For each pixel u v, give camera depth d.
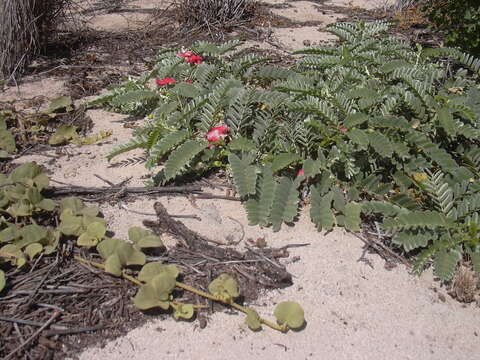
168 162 0.74
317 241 0.69
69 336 0.54
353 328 0.57
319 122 0.78
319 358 0.54
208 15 1.43
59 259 0.62
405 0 1.65
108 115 0.99
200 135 0.84
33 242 0.61
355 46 1.03
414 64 0.97
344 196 0.76
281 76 0.97
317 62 0.97
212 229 0.70
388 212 0.69
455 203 0.72
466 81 0.91
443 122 0.75
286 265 0.65
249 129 0.85
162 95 0.95
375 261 0.66
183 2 1.45
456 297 0.62
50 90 1.06
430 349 0.56
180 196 0.76
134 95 0.93
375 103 0.81
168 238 0.67
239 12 1.48
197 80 0.97
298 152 0.79
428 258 0.65
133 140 0.79
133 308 0.57
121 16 1.52
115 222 0.70
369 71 0.98
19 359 0.51
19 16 1.09
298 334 0.56
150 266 0.58
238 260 0.64
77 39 1.30
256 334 0.56
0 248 0.62
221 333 0.56
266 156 0.79
